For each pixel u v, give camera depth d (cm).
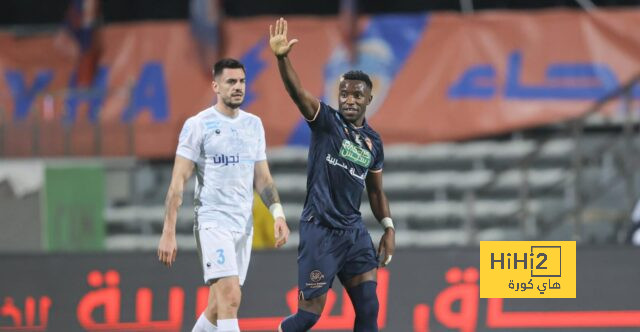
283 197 5191
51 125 4912
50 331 3622
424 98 5056
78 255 3675
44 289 3656
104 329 3600
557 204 4950
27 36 5278
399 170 5203
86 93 5134
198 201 2622
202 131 2586
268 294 3569
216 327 2675
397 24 5094
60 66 5259
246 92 5119
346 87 2506
